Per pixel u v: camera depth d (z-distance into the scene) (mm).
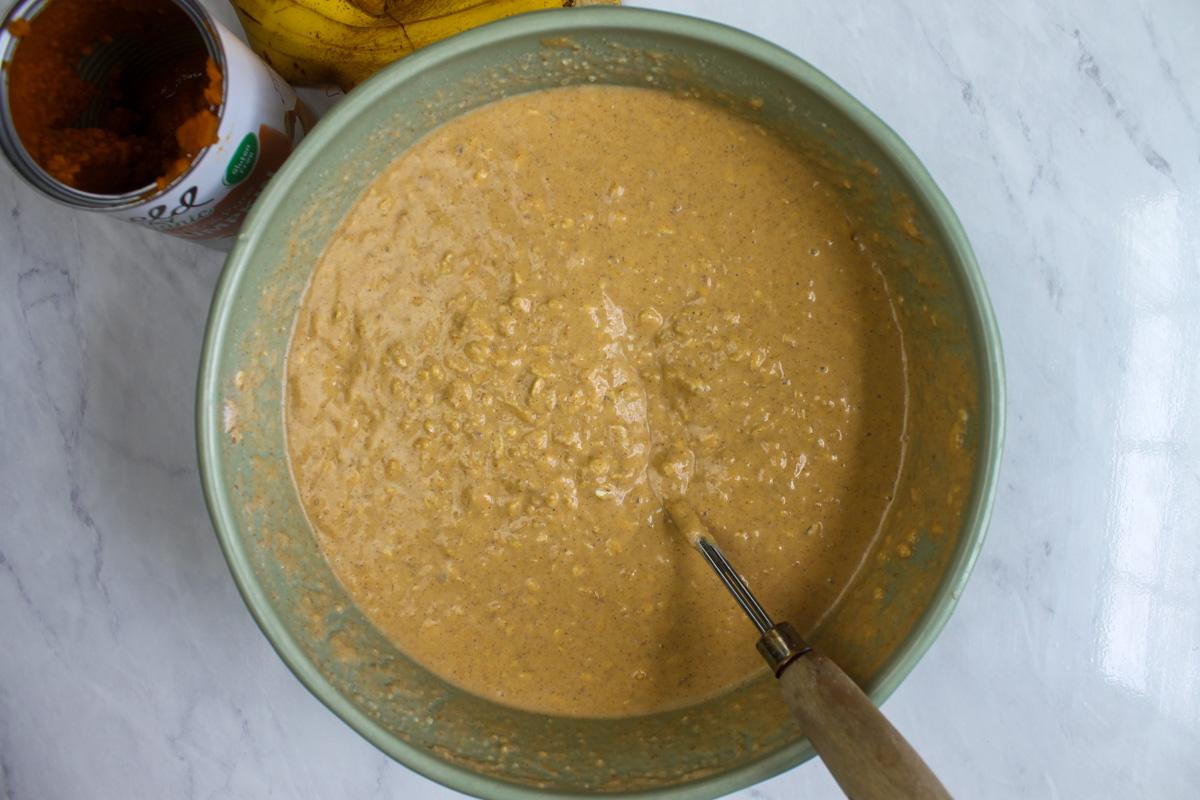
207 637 558
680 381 509
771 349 515
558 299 507
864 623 513
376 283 505
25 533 554
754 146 508
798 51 548
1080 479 560
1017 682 562
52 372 551
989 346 480
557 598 516
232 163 466
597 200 508
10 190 549
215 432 466
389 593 514
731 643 521
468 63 475
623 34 473
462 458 508
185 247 549
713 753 511
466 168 505
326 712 560
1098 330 559
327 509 510
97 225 549
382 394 506
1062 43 556
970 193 554
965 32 553
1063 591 562
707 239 511
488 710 518
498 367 505
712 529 516
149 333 551
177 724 558
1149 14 557
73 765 559
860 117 473
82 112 479
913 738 560
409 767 482
